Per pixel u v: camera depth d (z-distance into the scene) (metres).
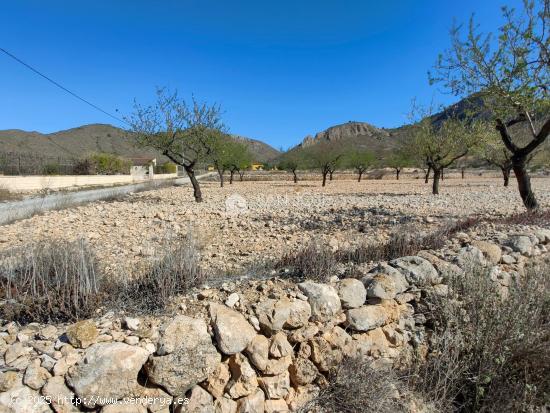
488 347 3.11
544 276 3.96
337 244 6.09
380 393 2.70
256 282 3.42
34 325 2.64
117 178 38.19
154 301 3.00
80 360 2.15
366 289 3.34
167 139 15.63
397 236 5.32
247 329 2.55
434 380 3.07
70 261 3.41
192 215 10.84
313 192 23.81
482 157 25.70
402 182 38.22
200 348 2.35
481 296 3.43
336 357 2.82
